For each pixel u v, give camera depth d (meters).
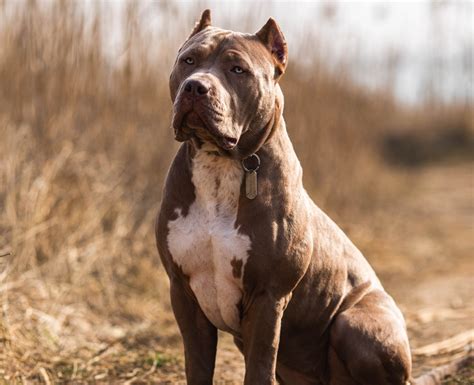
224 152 3.90
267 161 3.99
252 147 3.95
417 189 19.50
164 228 4.08
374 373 4.27
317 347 4.46
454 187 19.92
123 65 8.66
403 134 26.83
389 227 12.88
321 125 12.24
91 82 8.38
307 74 12.14
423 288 8.58
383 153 24.59
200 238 3.96
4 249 6.62
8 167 7.16
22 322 5.84
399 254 10.70
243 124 3.91
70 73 8.08
